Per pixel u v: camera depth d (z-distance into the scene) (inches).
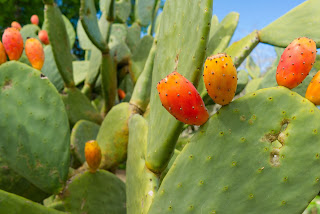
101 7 64.0
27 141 25.1
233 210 14.9
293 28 21.3
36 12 132.0
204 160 15.1
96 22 43.7
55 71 51.9
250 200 14.6
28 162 25.3
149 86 33.6
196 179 15.3
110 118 34.4
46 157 25.3
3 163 27.7
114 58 50.9
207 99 27.2
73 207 27.0
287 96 14.0
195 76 15.8
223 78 13.5
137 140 22.9
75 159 38.3
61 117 25.7
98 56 53.0
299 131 14.0
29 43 26.4
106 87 48.3
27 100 25.3
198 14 16.0
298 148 14.0
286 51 14.3
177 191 15.7
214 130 14.9
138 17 66.2
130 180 23.2
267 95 14.2
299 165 14.1
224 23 26.8
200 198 15.3
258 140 14.4
